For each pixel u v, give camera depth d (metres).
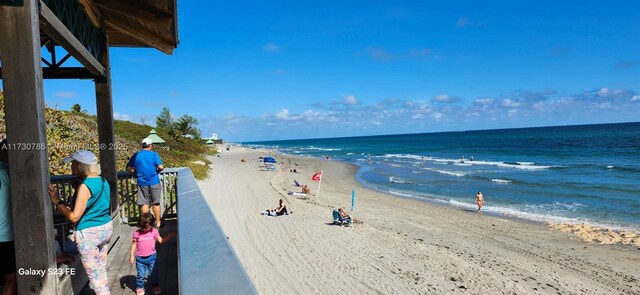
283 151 108.06
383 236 15.04
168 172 7.24
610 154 61.03
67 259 3.35
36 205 2.78
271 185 29.36
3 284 2.94
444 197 26.88
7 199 2.82
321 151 105.56
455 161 58.25
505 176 37.69
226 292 1.39
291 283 10.01
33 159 2.76
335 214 17.08
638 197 25.22
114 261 4.89
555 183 32.16
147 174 5.97
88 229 3.25
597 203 23.67
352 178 39.09
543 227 18.11
